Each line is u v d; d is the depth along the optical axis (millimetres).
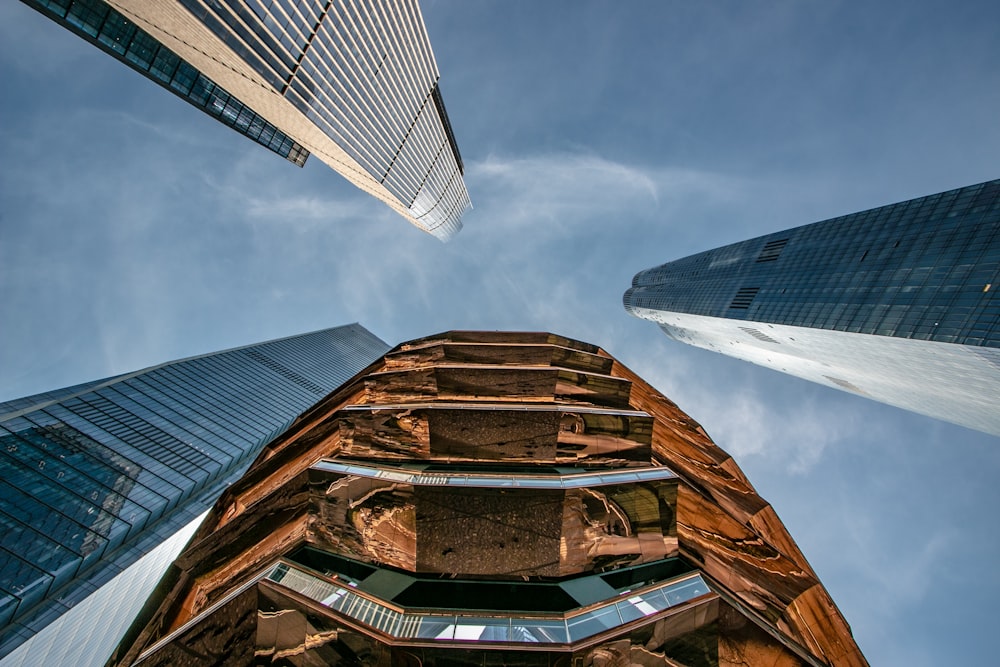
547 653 11961
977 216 65875
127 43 78500
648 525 17109
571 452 20141
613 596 14727
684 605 13398
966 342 59625
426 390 24531
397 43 89125
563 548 15992
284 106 66250
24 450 47125
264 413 81000
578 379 24938
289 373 102875
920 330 66875
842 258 90438
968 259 64438
